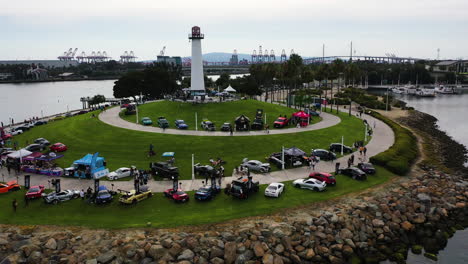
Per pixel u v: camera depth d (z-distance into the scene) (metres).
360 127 104.00
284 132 91.56
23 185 58.47
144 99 156.12
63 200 51.38
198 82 133.62
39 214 47.59
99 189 52.34
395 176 64.38
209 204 50.72
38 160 68.62
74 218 46.44
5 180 60.78
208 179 60.25
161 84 155.12
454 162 79.50
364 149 73.19
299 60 143.88
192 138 83.62
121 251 39.62
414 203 54.66
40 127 104.25
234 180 54.62
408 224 49.62
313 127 99.25
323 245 43.59
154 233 42.88
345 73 173.50
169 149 76.94
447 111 173.75
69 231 43.12
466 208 55.41
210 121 102.00
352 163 68.19
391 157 70.25
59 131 94.75
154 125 97.25
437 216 52.44
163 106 119.62
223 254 40.28
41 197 52.94
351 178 61.88
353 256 42.88
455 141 105.38
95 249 39.81
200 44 131.12
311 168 66.12
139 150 76.88
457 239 47.78
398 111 159.62
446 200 57.47
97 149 78.44
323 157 71.81
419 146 90.69
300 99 123.12
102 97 171.38
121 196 51.06
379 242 46.28
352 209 50.50
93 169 61.44
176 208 49.34
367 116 126.06
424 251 44.97
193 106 117.56
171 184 58.19
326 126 101.25
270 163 68.94
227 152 75.12
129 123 100.06
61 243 40.66
